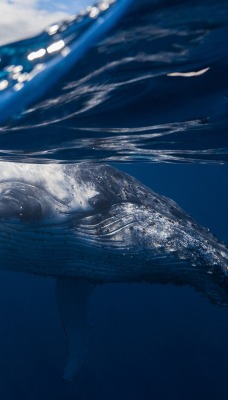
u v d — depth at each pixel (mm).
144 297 42469
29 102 7199
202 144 10711
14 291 47625
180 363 28672
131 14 5188
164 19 5273
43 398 25438
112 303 39531
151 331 33188
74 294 10227
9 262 9789
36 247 9492
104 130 9008
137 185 10820
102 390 25719
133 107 7844
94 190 10062
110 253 9938
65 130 8867
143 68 6414
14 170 9484
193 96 7516
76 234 9672
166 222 10227
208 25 5398
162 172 63312
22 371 28531
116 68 6355
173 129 9273
